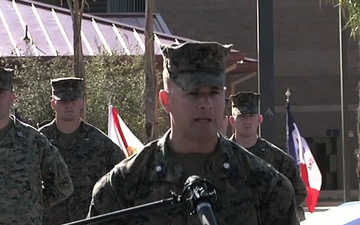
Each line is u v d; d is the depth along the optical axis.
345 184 34.19
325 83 50.62
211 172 4.75
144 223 4.72
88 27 34.69
